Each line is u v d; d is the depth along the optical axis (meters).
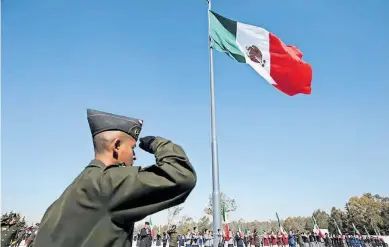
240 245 32.94
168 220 61.34
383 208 81.94
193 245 33.88
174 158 1.70
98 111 1.93
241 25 11.78
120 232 1.54
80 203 1.53
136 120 1.99
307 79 11.45
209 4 12.38
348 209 83.56
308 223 97.44
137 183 1.53
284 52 11.34
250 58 11.54
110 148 1.81
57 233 1.48
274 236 45.59
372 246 46.22
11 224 15.11
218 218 9.66
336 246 42.75
